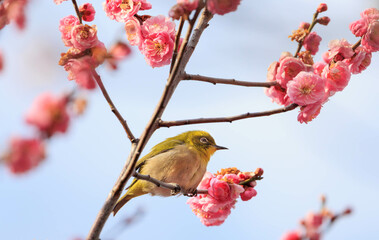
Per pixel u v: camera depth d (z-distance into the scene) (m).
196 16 7.66
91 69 5.72
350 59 11.22
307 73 10.16
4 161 4.28
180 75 9.73
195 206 12.12
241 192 11.85
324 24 10.71
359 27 10.90
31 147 4.34
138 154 8.52
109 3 10.67
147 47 10.49
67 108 4.62
